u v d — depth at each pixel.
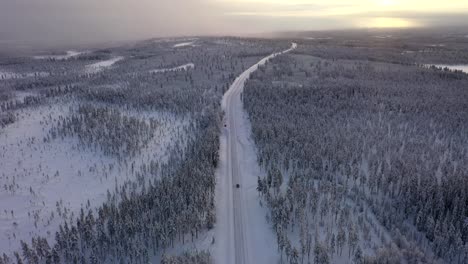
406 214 57.47
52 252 50.72
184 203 58.44
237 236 55.28
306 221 55.75
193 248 52.38
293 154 77.25
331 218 57.03
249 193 67.12
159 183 68.38
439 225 51.06
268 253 51.44
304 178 68.00
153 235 52.03
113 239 52.59
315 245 47.66
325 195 61.88
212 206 61.06
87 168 87.31
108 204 67.69
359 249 46.72
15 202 73.88
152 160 86.88
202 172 68.25
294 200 59.62
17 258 50.75
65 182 81.56
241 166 78.94
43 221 66.56
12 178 84.00
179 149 90.25
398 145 83.06
